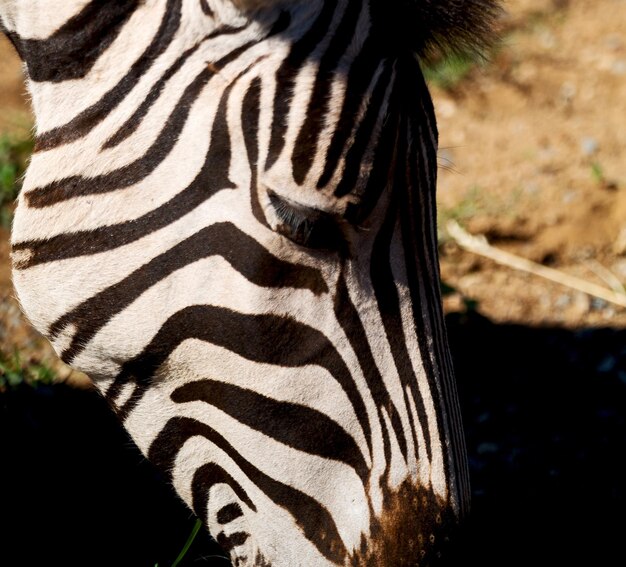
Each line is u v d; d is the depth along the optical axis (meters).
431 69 3.58
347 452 3.51
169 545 3.86
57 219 3.53
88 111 3.51
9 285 4.77
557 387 4.38
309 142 3.46
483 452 4.02
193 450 3.55
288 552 3.53
